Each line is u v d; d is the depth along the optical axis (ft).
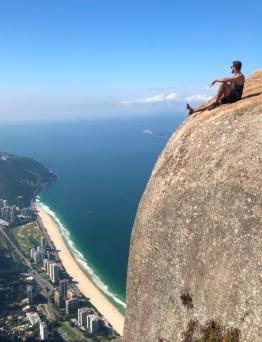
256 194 32.96
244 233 32.81
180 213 38.17
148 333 39.60
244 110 39.22
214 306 33.65
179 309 36.86
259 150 34.65
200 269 35.47
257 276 31.35
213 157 37.65
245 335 31.22
